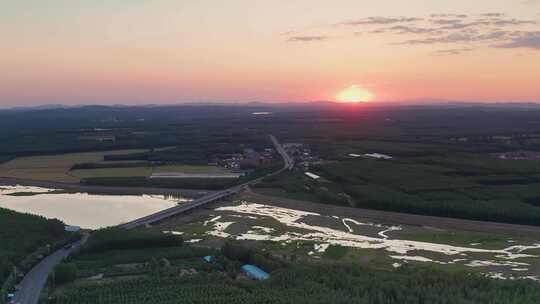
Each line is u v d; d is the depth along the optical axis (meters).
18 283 173.38
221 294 155.00
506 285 156.00
